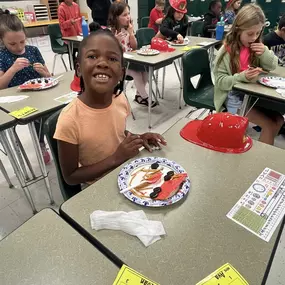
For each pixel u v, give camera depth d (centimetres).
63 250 57
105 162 92
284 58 249
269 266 55
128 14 292
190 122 116
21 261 54
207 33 459
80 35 362
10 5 568
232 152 95
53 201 169
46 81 172
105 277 52
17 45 178
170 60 249
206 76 232
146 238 59
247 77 166
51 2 630
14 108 137
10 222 155
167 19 341
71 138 94
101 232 62
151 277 52
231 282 51
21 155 176
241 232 62
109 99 99
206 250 58
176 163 87
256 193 75
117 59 88
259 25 172
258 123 190
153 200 71
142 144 95
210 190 76
